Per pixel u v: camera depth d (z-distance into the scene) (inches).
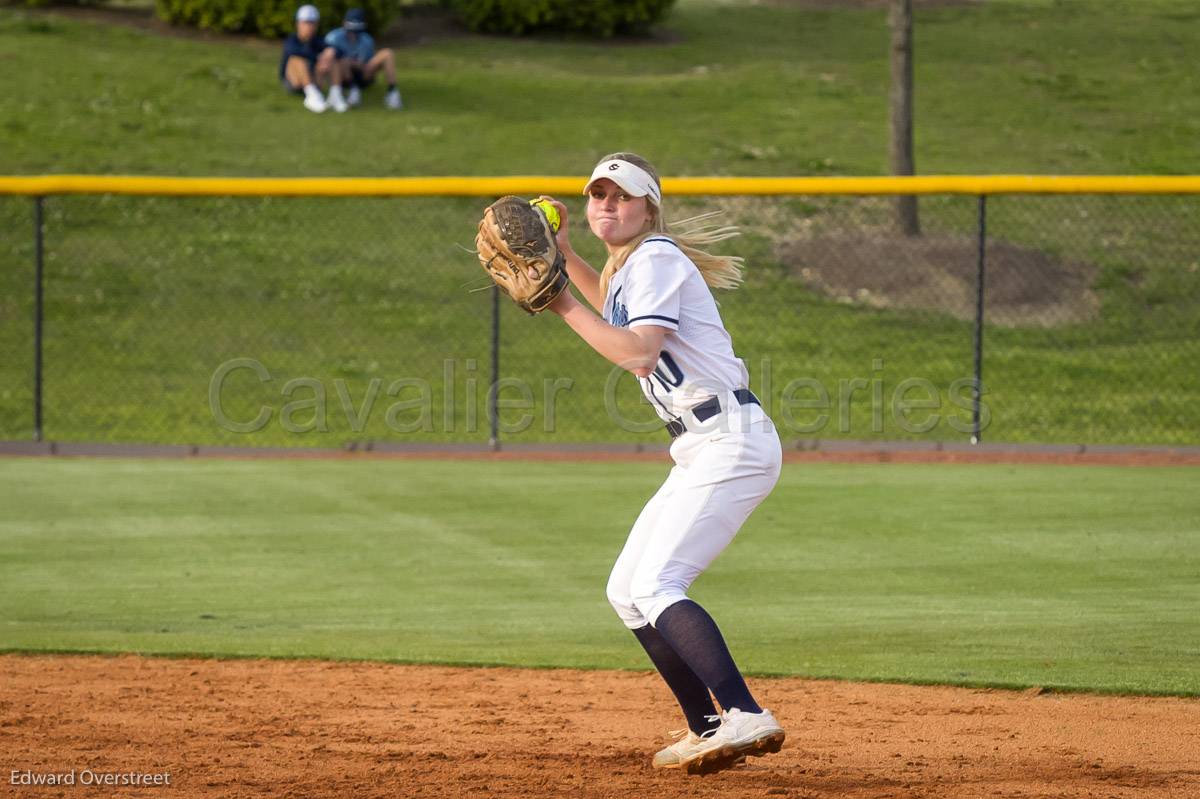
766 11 4052.7
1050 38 3786.9
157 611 940.0
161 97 2955.2
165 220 2541.8
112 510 1273.4
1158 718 689.6
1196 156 2849.4
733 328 2121.1
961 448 1599.4
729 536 546.9
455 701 732.7
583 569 1068.5
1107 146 2928.2
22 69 3034.0
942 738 653.9
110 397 1887.3
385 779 564.7
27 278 2279.8
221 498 1331.2
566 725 681.6
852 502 1300.4
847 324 2151.8
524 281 517.7
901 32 2359.7
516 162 2694.4
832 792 548.1
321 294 2281.0
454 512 1273.4
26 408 1839.3
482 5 3609.7
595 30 3678.6
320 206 2628.0
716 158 2758.4
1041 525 1196.5
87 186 1642.5
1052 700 728.3
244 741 636.1
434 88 3154.5
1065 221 2503.7
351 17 2987.2
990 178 1620.3
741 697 526.6
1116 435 1745.8
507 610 951.6
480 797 536.7
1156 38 3794.3
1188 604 939.3
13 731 647.8
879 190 1624.0
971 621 901.8
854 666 796.6
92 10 3550.7
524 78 3272.6
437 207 2620.6
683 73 3417.8
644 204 552.1
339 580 1032.2
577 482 1422.2
